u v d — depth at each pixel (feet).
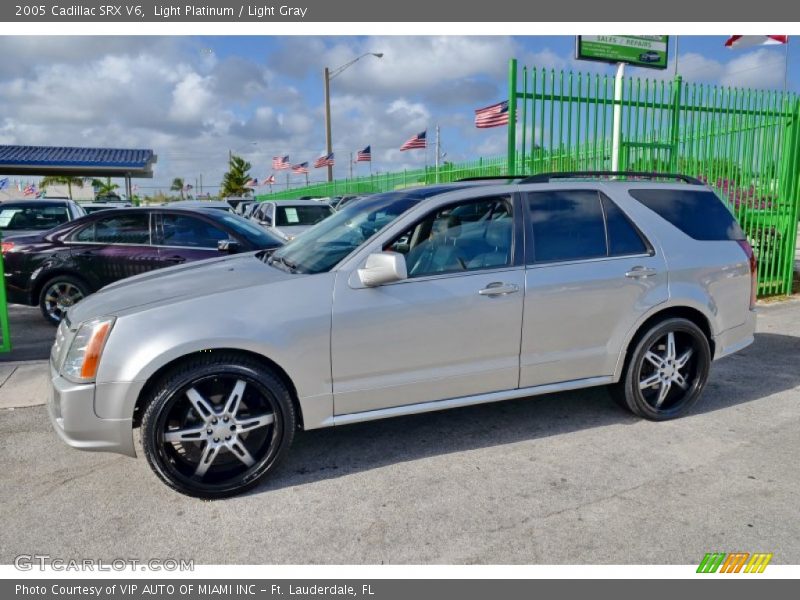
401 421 14.89
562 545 9.66
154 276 13.91
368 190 86.22
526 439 13.73
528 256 13.15
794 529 10.00
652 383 14.48
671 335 14.48
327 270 12.00
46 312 25.00
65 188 149.48
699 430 14.15
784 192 30.71
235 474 11.39
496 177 14.85
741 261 15.42
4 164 45.78
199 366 10.89
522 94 23.93
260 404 11.52
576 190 14.03
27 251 24.62
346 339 11.64
